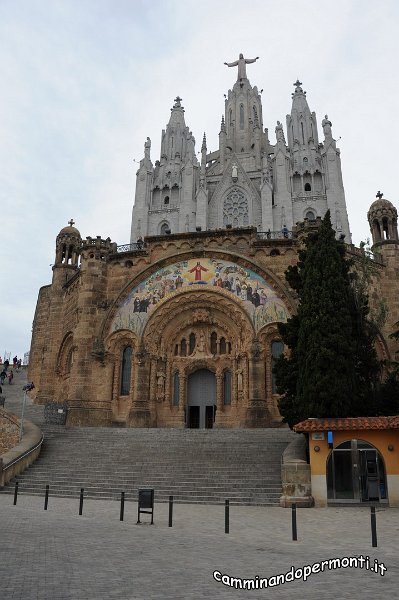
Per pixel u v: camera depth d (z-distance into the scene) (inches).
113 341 1593.3
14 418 1206.9
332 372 982.4
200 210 3937.0
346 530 606.2
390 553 482.9
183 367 1619.1
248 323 1518.2
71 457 1083.3
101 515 700.0
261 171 4190.5
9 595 327.0
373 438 846.5
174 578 384.2
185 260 1620.3
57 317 1920.5
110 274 1669.5
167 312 1596.9
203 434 1203.9
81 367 1557.6
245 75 4827.8
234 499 848.9
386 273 1662.2
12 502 805.9
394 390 1091.9
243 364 1518.2
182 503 841.5
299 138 4274.1
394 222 1752.0
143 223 4170.8
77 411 1505.9
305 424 871.1
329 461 853.8
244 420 1455.5
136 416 1497.3
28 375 2160.4
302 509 788.0
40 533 551.8
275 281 1528.1
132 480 946.7
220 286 1571.1
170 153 4542.3
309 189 4087.1
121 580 373.4
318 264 1115.3
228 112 4662.9
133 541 525.0
